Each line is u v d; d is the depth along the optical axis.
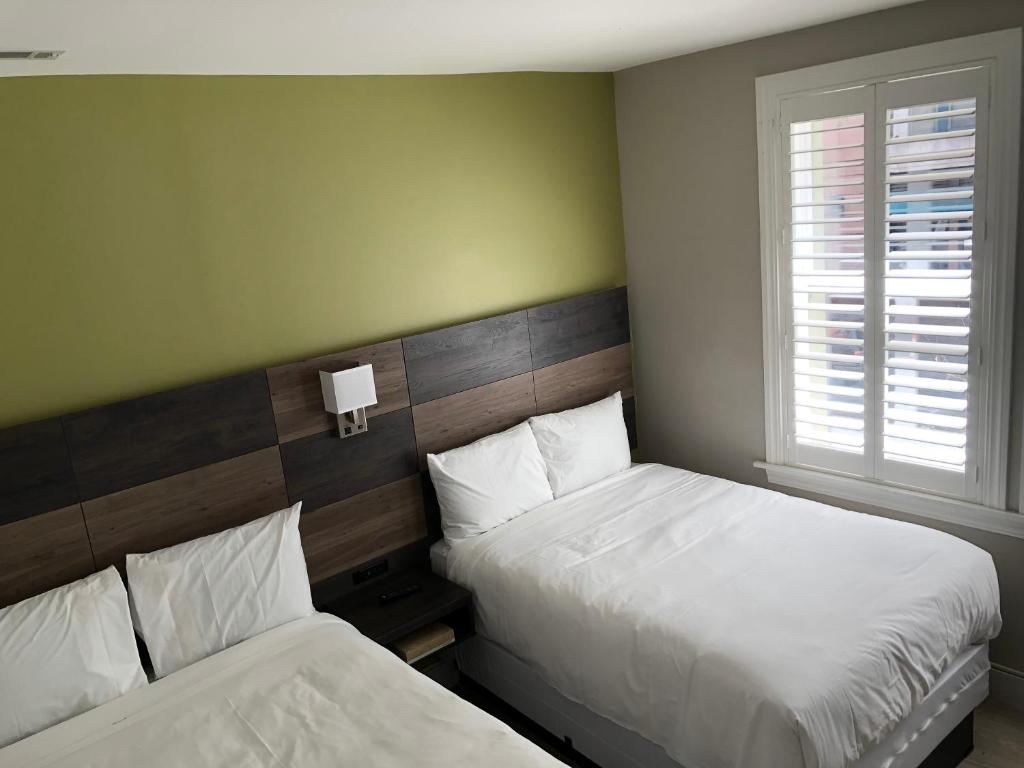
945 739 2.69
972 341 2.97
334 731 2.20
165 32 2.10
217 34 2.19
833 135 3.21
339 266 3.22
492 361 3.66
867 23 3.03
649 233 4.05
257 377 2.98
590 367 4.05
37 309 2.57
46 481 2.58
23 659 2.34
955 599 2.59
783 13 2.86
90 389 2.69
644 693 2.50
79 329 2.66
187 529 2.88
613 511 3.42
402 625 2.96
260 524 2.90
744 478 3.94
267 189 3.01
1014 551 3.03
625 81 3.96
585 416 3.86
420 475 3.46
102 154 2.65
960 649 2.61
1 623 2.39
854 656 2.27
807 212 3.40
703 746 2.33
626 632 2.56
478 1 2.14
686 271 3.93
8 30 1.88
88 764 2.16
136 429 2.74
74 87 2.58
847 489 3.49
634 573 2.84
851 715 2.19
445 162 3.49
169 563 2.70
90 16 1.84
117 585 2.57
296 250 3.11
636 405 4.36
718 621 2.48
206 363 2.93
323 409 3.15
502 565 3.07
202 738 2.22
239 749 2.16
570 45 3.05
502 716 3.17
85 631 2.44
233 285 2.97
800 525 3.08
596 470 3.78
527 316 3.77
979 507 3.05
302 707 2.32
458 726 2.17
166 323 2.83
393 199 3.35
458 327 3.53
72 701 2.38
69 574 2.65
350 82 3.18
